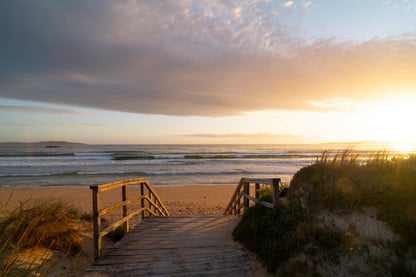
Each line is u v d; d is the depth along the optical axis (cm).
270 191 669
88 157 4662
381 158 571
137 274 345
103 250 438
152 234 542
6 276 246
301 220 422
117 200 1430
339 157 617
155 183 2120
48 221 420
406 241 318
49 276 316
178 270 358
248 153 6128
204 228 594
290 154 5500
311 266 333
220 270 361
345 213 410
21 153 5881
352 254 329
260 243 425
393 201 402
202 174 2627
